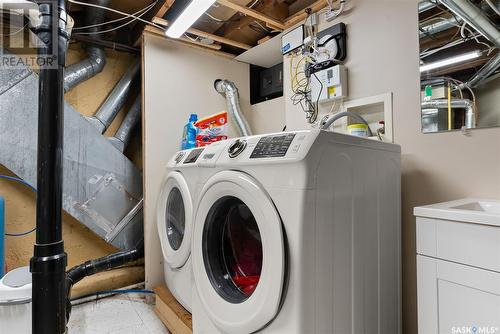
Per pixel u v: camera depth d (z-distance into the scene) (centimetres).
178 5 188
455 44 132
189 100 248
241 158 106
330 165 95
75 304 194
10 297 129
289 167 89
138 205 234
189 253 152
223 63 272
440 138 137
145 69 227
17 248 201
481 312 81
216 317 110
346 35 178
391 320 126
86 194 211
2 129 180
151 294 212
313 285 87
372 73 164
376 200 118
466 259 84
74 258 224
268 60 281
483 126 123
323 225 91
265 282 91
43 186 79
